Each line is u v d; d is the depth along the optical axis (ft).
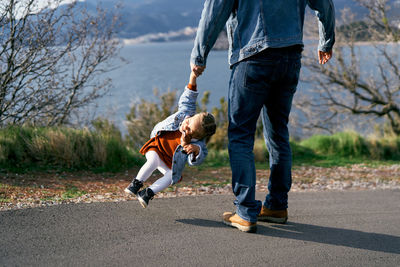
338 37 47.93
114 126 29.86
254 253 8.63
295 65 9.28
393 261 8.70
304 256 8.66
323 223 11.31
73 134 20.13
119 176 18.13
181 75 367.66
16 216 9.75
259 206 9.96
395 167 27.78
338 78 49.42
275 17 8.85
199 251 8.51
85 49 24.39
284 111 10.01
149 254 8.18
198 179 18.97
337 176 23.61
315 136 33.50
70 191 13.99
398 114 50.29
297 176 22.90
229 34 9.34
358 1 45.55
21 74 21.31
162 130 10.02
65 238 8.67
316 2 9.73
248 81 9.11
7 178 14.97
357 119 54.19
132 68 483.51
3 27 19.63
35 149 17.84
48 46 21.52
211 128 9.46
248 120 9.52
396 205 14.29
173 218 10.65
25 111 22.77
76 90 25.36
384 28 46.60
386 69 48.29
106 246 8.42
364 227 11.13
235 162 9.61
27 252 7.82
